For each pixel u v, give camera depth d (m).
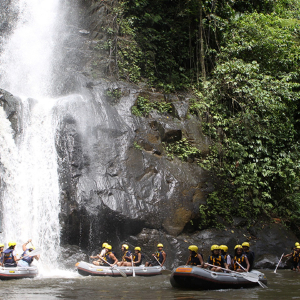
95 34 20.38
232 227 15.39
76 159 13.69
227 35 20.53
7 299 6.34
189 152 16.50
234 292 7.48
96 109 15.55
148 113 17.31
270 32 19.78
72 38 19.86
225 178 16.81
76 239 12.68
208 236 14.43
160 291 7.45
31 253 9.69
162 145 16.39
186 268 7.76
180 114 17.75
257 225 15.99
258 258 14.48
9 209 12.51
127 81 19.44
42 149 14.07
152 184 14.47
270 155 18.48
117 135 15.17
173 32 22.23
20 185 13.13
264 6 24.02
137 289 7.71
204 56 20.47
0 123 13.26
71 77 17.33
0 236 11.91
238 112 19.02
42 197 13.23
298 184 18.83
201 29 20.83
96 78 18.14
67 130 14.14
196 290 7.64
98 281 8.91
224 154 17.58
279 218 17.28
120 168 14.27
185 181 15.27
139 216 13.25
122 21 21.11
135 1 21.80
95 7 21.03
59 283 8.47
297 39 21.55
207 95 19.02
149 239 13.15
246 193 16.86
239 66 18.38
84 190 13.09
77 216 12.66
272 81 18.19
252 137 18.53
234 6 23.75
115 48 19.92
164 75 20.95
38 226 12.88
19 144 13.63
